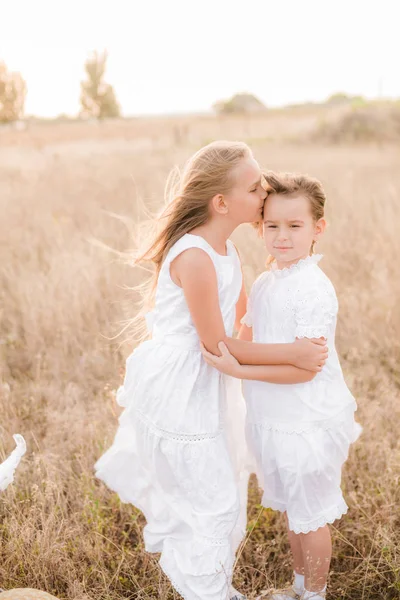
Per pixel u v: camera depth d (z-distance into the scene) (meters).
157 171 10.91
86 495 2.88
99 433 3.28
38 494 2.79
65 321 4.61
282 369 2.21
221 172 2.21
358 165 12.95
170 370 2.29
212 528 2.26
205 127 34.47
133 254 2.74
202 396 2.31
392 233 6.23
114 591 2.51
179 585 2.32
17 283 5.30
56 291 5.02
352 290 4.95
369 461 3.14
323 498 2.34
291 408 2.28
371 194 8.27
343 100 81.94
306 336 2.20
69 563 2.56
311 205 2.26
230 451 2.43
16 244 6.50
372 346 4.50
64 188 10.02
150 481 2.46
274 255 2.32
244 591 2.61
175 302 2.31
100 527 2.82
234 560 2.56
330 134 22.42
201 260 2.23
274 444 2.32
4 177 11.71
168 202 2.46
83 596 2.41
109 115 47.59
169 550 2.37
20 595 2.03
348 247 5.88
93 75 46.75
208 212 2.29
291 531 2.49
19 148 21.52
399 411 3.58
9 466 2.16
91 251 5.79
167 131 31.67
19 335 4.71
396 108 23.16
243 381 2.43
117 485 2.54
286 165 12.95
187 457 2.27
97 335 4.47
